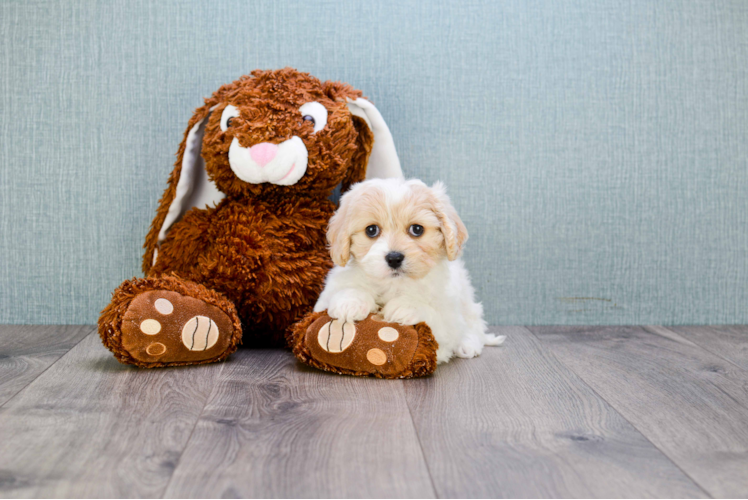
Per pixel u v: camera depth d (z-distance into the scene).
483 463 0.88
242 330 1.47
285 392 1.19
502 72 1.81
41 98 1.76
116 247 1.80
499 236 1.84
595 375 1.34
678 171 1.85
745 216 1.88
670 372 1.37
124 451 0.90
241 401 1.13
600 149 1.83
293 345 1.40
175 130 1.78
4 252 1.79
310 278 1.51
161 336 1.31
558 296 1.86
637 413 1.10
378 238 1.29
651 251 1.87
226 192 1.57
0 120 1.76
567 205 1.84
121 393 1.17
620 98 1.83
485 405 1.13
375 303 1.37
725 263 1.88
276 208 1.54
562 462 0.88
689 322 1.88
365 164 1.66
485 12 1.79
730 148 1.86
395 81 1.79
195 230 1.53
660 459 0.90
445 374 1.34
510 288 1.86
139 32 1.75
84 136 1.77
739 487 0.82
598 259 1.86
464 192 1.83
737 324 1.89
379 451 0.91
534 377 1.32
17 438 0.95
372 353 1.28
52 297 1.81
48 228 1.79
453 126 1.81
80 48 1.75
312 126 1.49
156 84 1.77
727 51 1.83
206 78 1.77
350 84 1.77
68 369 1.33
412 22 1.79
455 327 1.40
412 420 1.04
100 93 1.76
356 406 1.11
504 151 1.82
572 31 1.81
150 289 1.35
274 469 0.85
